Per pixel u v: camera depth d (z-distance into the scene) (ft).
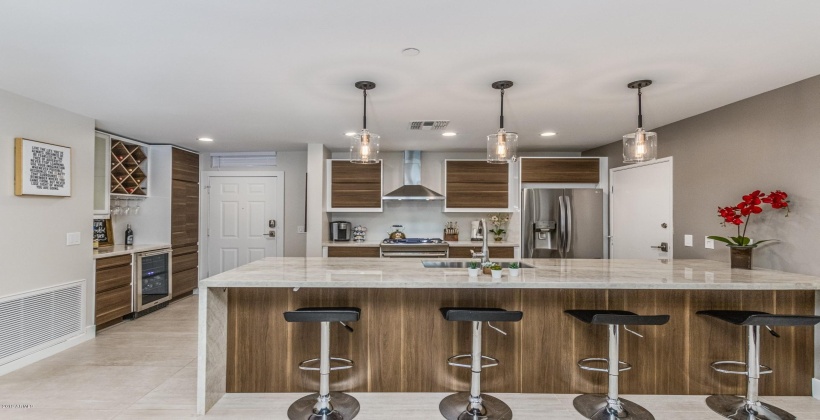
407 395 8.71
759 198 8.96
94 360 10.53
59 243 11.10
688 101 10.06
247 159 18.89
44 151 10.43
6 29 6.21
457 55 7.26
